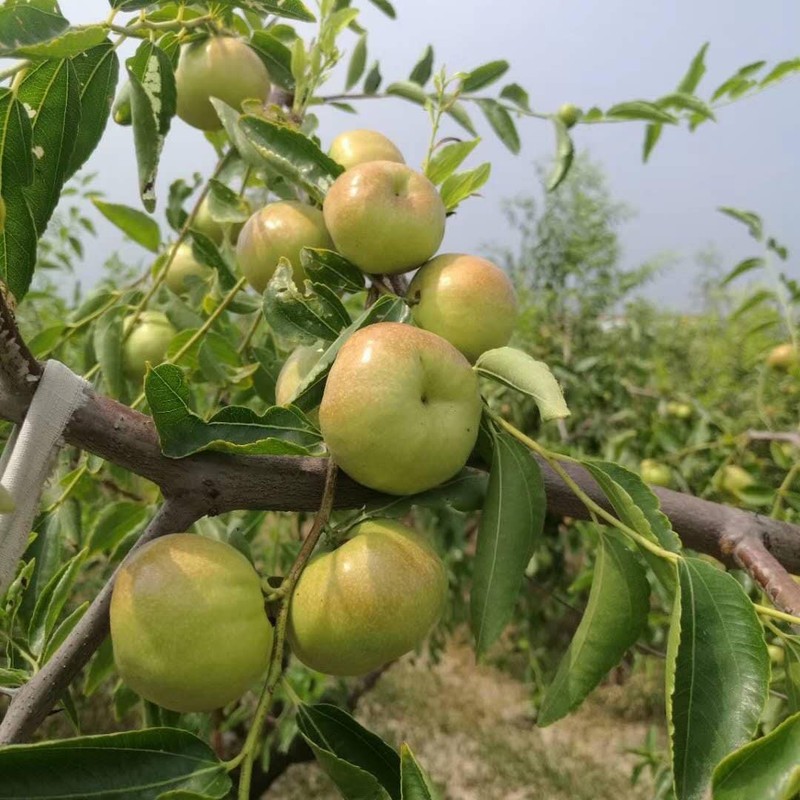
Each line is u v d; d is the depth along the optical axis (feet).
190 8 0.82
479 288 0.60
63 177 0.53
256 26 0.97
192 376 0.98
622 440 1.71
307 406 0.56
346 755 0.51
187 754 0.44
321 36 0.84
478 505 0.57
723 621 0.43
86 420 0.48
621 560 0.53
